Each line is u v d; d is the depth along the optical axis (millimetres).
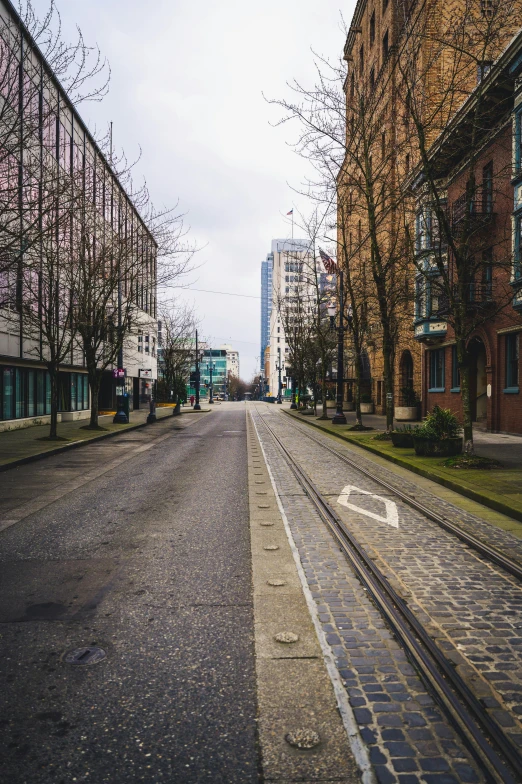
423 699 3070
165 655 3629
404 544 6250
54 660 3572
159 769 2529
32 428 23594
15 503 8711
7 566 5539
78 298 21766
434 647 3684
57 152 23422
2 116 10820
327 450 16078
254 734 2787
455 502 8508
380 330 27094
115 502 8719
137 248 22938
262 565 5445
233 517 7582
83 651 3688
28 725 2879
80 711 2998
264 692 3162
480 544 6129
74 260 20719
